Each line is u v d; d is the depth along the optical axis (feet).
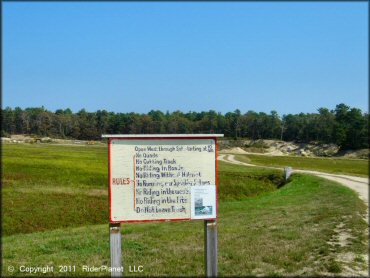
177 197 26.84
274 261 34.35
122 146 26.43
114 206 26.30
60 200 104.58
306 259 35.17
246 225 56.18
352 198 78.95
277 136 469.16
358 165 232.12
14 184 122.83
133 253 39.86
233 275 30.48
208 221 27.12
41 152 252.21
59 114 493.36
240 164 233.14
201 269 32.83
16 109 486.38
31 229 84.17
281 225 53.11
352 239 42.39
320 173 160.56
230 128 486.79
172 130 479.00
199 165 27.04
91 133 473.67
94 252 42.14
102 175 150.10
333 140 393.50
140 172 26.53
